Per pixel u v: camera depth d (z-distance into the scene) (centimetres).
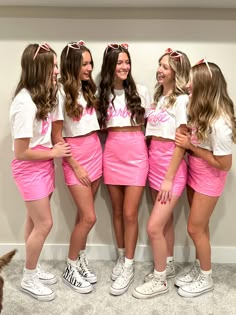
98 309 222
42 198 218
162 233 230
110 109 232
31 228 241
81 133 228
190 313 219
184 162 229
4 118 257
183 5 234
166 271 252
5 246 276
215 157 210
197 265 246
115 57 221
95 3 230
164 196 224
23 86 207
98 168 241
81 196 234
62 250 276
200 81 204
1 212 272
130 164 235
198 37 244
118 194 248
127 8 241
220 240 274
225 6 235
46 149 219
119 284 237
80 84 226
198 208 223
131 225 240
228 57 246
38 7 240
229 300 231
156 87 242
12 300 228
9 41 245
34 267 231
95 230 274
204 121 204
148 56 247
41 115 206
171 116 221
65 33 244
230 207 268
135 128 236
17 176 219
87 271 251
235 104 252
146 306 225
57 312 219
